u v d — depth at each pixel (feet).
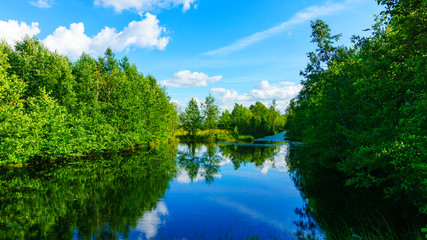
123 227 26.76
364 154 30.30
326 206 33.71
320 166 64.13
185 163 73.51
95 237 24.20
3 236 24.12
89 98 85.76
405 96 24.35
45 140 59.41
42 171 58.18
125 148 110.22
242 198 38.11
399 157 23.39
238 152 108.27
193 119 222.89
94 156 84.94
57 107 64.75
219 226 27.37
